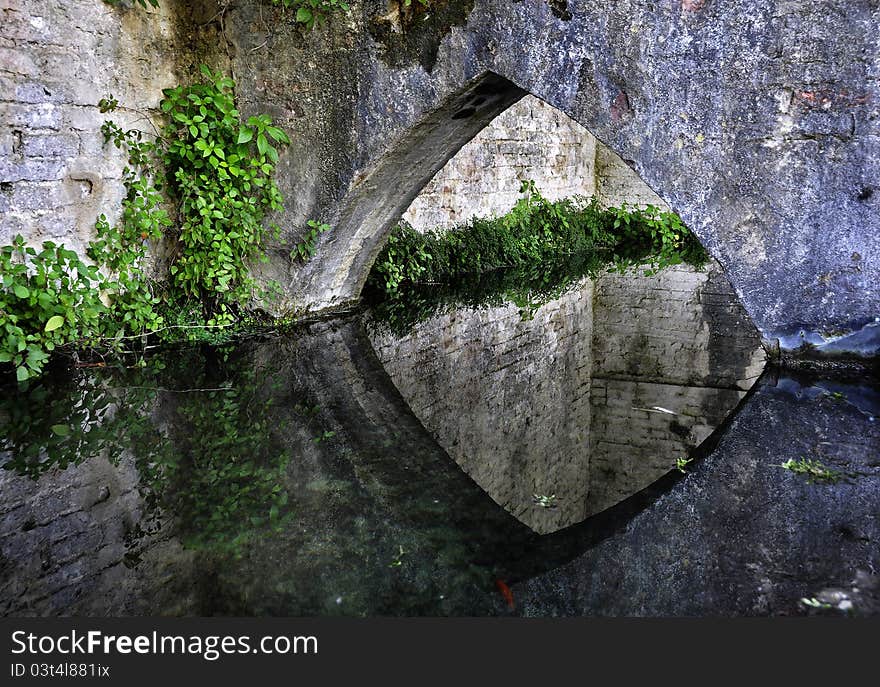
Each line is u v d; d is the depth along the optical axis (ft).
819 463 9.54
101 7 13.39
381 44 13.57
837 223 11.94
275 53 14.34
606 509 8.52
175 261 15.05
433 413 12.35
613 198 34.88
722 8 11.76
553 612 6.27
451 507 8.49
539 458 10.98
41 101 12.57
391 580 6.76
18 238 12.02
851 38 11.30
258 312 15.64
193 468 9.18
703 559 7.16
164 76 14.80
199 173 14.76
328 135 14.33
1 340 11.73
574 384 15.05
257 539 7.46
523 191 28.48
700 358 17.06
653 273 27.27
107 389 11.93
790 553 7.25
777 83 11.76
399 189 15.74
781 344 12.73
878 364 12.34
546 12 12.53
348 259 16.79
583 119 12.71
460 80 13.21
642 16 12.11
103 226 13.62
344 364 14.23
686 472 9.42
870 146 11.54
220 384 12.48
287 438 10.32
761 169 12.12
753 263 12.50
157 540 7.41
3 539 7.43
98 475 8.88
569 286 24.62
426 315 18.92
